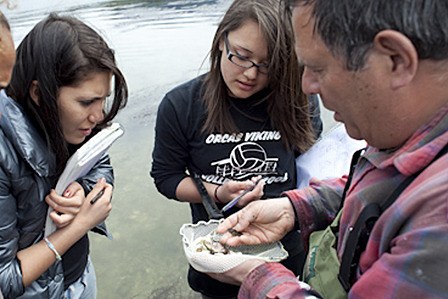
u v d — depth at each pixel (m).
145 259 2.77
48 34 1.22
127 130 3.69
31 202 1.29
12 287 1.26
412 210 0.70
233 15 1.49
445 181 0.67
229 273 1.17
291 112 1.61
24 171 1.24
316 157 1.71
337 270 0.98
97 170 1.62
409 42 0.67
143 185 3.29
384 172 0.86
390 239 0.75
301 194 1.29
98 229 1.65
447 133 0.74
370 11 0.67
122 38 4.80
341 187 1.31
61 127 1.31
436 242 0.65
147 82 4.06
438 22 0.66
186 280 2.63
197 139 1.66
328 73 0.77
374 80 0.73
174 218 3.05
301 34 0.77
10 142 1.20
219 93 1.59
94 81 1.27
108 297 2.54
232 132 1.62
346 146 1.68
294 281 1.02
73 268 1.55
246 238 1.28
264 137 1.65
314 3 0.73
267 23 1.43
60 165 1.36
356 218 0.90
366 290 0.75
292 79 1.53
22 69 1.24
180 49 4.53
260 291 1.03
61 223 1.35
